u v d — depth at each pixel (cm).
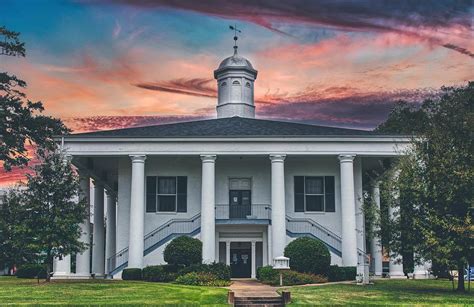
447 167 2467
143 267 3441
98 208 4203
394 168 2888
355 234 3462
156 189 3828
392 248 2581
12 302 2098
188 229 3766
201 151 3519
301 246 3316
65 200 3019
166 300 2147
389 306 2034
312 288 2670
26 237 2897
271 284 3020
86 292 2431
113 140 3497
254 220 3625
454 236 2433
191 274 3069
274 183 3497
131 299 2178
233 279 3538
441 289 2672
